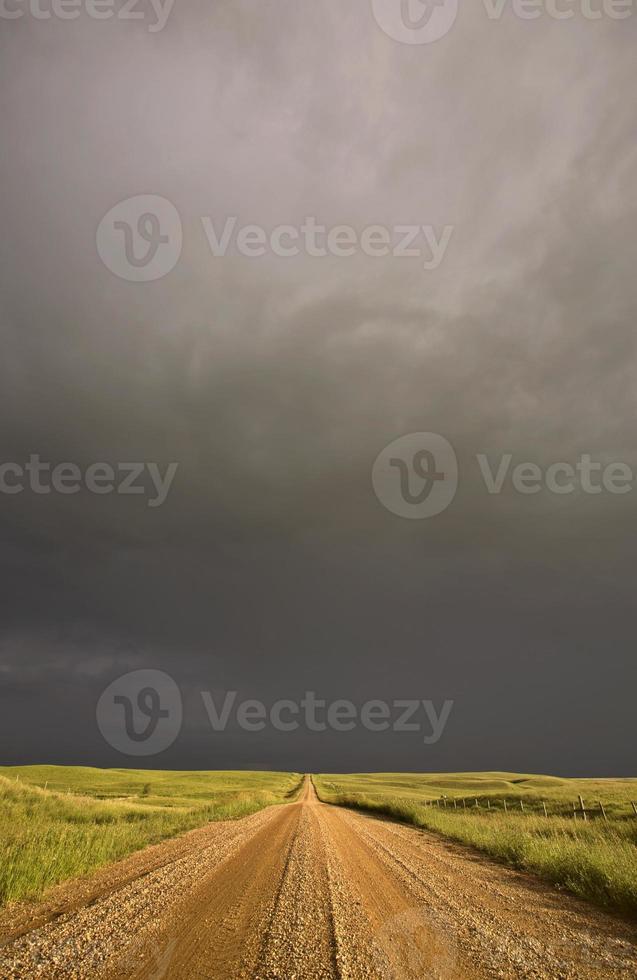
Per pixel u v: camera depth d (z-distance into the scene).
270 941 5.99
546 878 10.69
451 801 50.19
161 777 130.38
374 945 5.96
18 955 5.43
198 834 16.94
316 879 9.61
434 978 5.05
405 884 9.52
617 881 8.66
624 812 28.52
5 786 25.45
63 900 7.68
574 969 5.37
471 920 7.15
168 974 4.98
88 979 4.84
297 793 74.81
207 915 6.98
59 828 13.55
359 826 21.64
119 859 11.53
